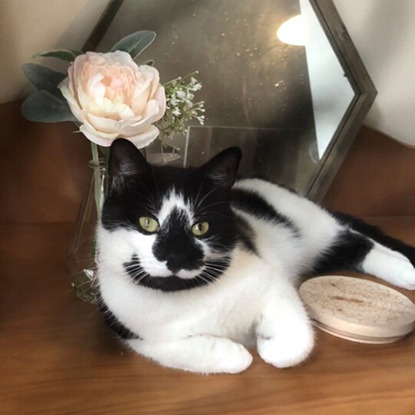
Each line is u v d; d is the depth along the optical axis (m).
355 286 0.44
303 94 0.54
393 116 0.62
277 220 0.48
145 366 0.34
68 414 0.29
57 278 0.42
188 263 0.33
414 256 0.52
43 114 0.35
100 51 0.46
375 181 0.62
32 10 0.44
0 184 0.47
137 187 0.34
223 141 0.53
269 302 0.37
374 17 0.57
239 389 0.32
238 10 0.49
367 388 0.33
